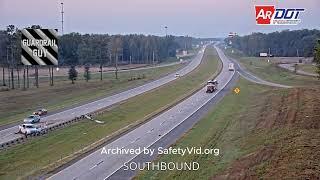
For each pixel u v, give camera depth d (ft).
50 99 301.22
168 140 164.86
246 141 153.58
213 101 270.26
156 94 311.06
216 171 120.88
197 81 403.95
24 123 196.75
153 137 170.91
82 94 324.39
